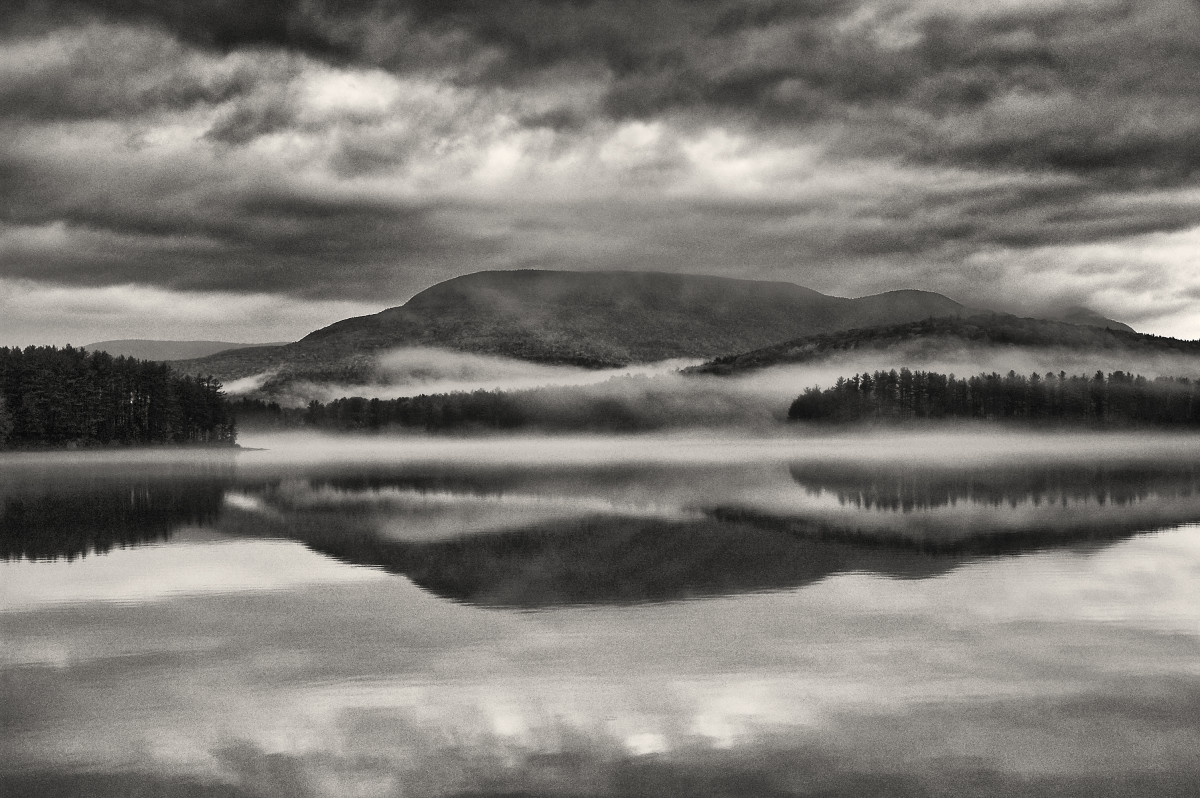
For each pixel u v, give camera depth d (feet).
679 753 68.95
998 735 71.67
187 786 64.59
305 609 113.50
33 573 138.41
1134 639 96.27
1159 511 214.48
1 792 64.03
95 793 63.77
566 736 72.28
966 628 101.30
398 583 130.00
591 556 153.69
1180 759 67.41
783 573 135.44
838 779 64.59
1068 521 196.34
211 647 96.48
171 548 165.17
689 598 118.32
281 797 63.10
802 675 85.66
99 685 84.74
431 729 73.87
